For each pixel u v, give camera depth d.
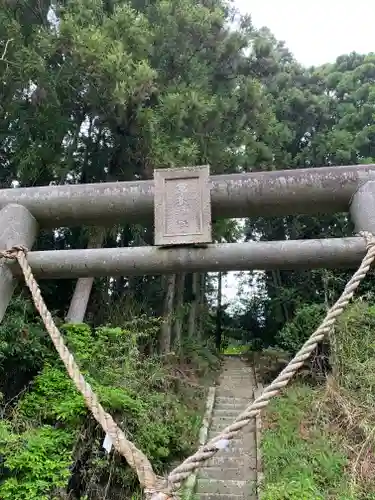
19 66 8.12
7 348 6.56
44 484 4.86
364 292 11.12
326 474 6.52
